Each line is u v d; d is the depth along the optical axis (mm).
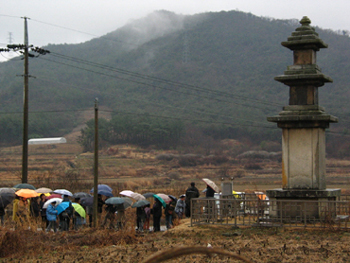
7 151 117812
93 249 14094
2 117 147500
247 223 15867
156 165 97500
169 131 130250
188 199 20359
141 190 43562
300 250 11922
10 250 14023
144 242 14711
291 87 16312
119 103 192375
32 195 18453
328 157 101000
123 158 103250
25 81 27766
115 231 17047
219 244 13141
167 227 19250
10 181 57844
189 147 122500
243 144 126875
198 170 87750
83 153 114500
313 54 16422
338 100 155125
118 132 131000
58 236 16281
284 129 16172
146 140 129250
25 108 27484
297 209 15461
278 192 15688
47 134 152250
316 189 15695
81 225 18812
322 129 16141
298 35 16141
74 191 34000
